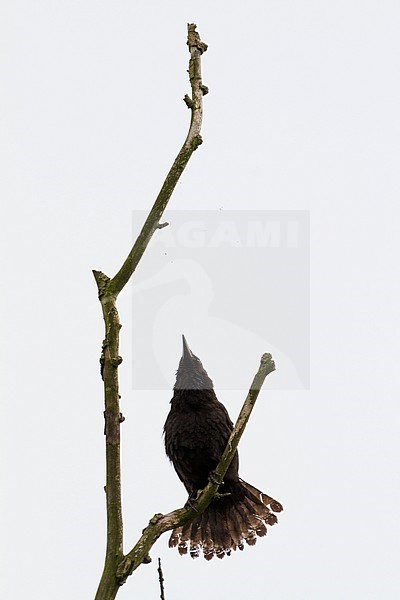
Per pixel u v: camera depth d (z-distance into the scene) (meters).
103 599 11.35
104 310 11.91
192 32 13.07
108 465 11.59
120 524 11.59
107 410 11.66
